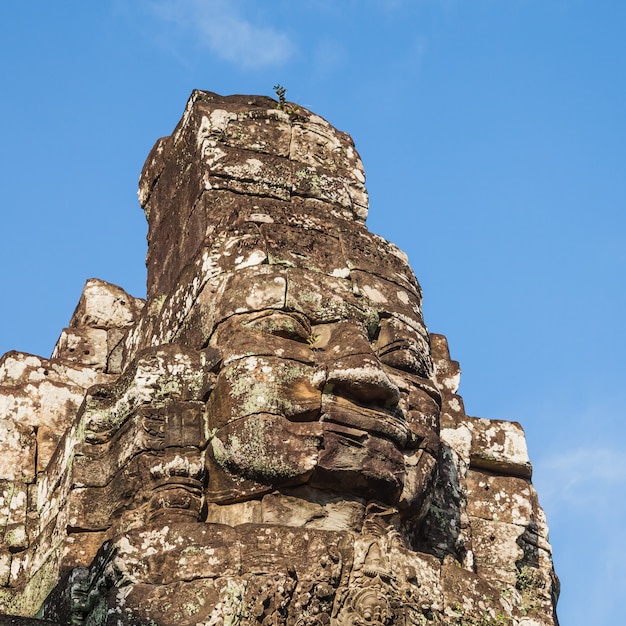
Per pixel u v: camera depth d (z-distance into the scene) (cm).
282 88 4744
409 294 4384
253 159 4534
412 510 4075
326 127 4703
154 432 4041
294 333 4100
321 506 3962
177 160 4722
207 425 4050
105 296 4994
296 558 3834
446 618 3944
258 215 4325
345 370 3997
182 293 4344
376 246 4425
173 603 3719
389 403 4062
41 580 4200
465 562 4447
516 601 4531
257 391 3975
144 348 4509
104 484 4144
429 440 4162
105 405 4225
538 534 4816
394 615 3853
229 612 3697
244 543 3825
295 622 3738
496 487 4741
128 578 3772
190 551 3806
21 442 4591
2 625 3503
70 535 4097
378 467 3984
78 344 4891
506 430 4812
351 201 4603
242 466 3928
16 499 4491
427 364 4303
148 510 3947
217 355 4072
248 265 4209
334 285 4241
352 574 3872
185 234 4519
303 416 3975
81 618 3850
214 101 4697
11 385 4719
